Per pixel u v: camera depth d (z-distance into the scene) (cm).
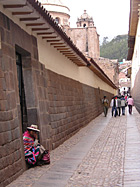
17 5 541
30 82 709
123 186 475
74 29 5416
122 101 2102
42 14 614
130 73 4241
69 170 591
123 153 742
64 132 986
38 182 511
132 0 1178
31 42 718
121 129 1255
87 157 713
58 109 936
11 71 565
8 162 503
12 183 505
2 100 505
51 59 915
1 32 531
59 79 1005
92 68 1756
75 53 1073
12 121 540
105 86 3061
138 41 1683
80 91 1416
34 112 709
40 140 710
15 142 546
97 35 5962
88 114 1585
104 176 540
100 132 1184
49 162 646
